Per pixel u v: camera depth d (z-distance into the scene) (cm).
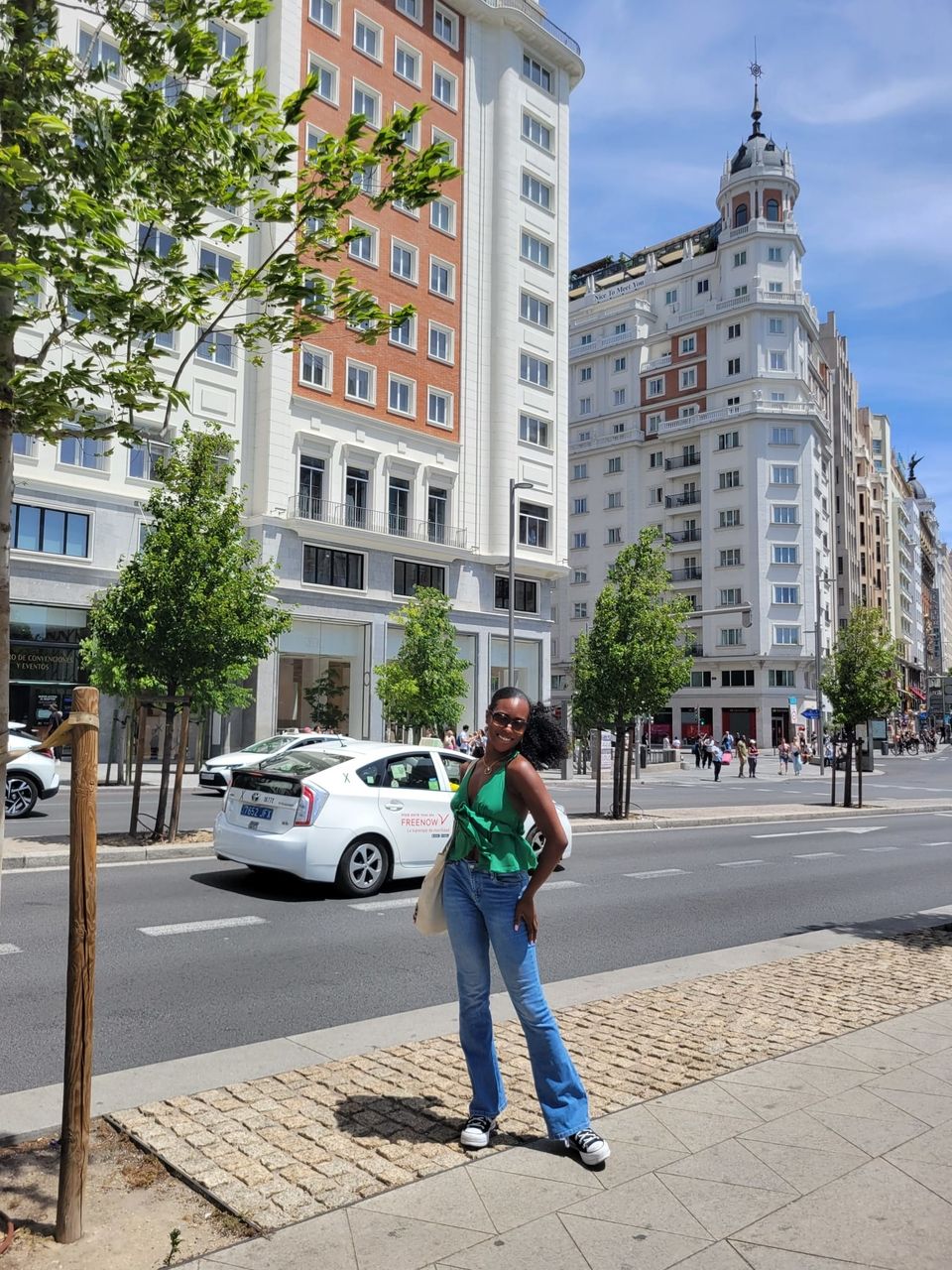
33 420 369
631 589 1870
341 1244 299
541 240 4503
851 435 9550
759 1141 380
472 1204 327
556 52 4553
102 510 2947
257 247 3088
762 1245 301
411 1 4003
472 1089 412
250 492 3419
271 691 3384
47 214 346
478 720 4075
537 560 4328
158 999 605
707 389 7325
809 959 720
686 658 1864
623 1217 318
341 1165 354
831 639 7638
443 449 4041
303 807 948
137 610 1277
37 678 2830
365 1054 487
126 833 1333
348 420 3681
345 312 436
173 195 399
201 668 1284
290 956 723
